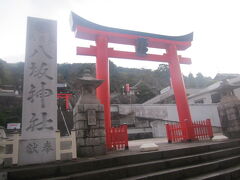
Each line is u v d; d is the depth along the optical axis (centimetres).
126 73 6756
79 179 437
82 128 687
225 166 604
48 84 638
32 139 568
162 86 6384
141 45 1130
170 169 534
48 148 571
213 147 722
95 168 502
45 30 684
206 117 2403
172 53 1223
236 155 699
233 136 1072
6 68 5691
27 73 626
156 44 1228
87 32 1016
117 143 844
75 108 750
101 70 980
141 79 6450
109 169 481
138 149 800
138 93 4991
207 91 2723
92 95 760
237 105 1085
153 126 2411
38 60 649
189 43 1280
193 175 528
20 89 4912
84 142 674
